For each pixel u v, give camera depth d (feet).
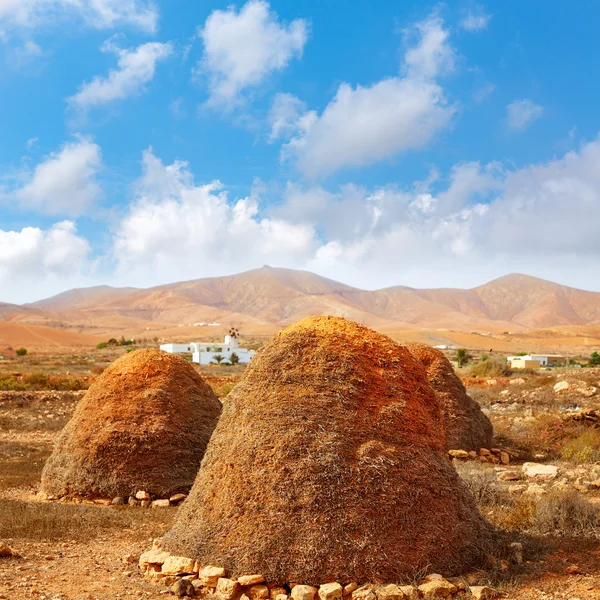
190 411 46.24
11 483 49.55
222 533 25.73
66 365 235.40
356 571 24.30
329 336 28.81
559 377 105.29
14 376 129.70
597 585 24.58
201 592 24.41
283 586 24.59
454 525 26.37
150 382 46.24
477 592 23.43
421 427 27.68
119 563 28.19
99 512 37.88
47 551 29.91
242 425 27.61
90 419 44.83
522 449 62.64
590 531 31.76
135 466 43.21
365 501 25.17
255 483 25.91
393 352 29.35
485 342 586.86
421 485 26.21
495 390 106.01
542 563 26.99
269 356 28.76
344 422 26.61
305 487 25.32
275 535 24.89
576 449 58.95
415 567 24.80
